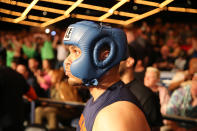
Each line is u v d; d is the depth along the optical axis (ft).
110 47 2.47
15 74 7.98
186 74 11.00
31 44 22.24
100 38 2.43
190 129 7.75
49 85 13.30
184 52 17.58
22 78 8.12
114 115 2.25
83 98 11.26
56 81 11.62
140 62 10.49
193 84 8.52
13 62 15.62
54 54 20.24
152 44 21.22
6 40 23.95
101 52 2.49
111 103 2.45
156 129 5.47
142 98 5.40
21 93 8.14
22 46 22.22
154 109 5.41
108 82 2.60
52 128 11.23
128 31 14.82
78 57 2.48
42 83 13.38
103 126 2.24
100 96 2.58
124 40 2.52
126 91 2.58
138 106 2.47
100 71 2.49
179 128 8.12
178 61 16.34
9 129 7.79
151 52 16.48
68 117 11.54
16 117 7.89
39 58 21.91
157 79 8.87
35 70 15.74
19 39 23.29
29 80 13.11
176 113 8.71
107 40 2.44
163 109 9.58
